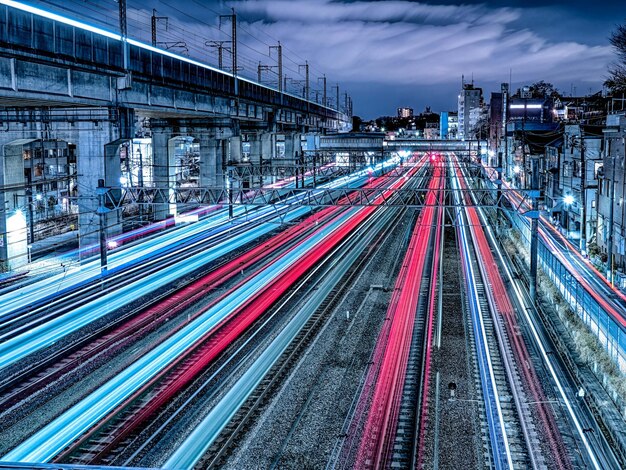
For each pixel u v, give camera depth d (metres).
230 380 22.91
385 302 33.97
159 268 41.56
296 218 66.88
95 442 18.31
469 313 31.75
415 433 19.02
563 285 33.44
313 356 25.47
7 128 40.47
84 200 40.47
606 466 17.33
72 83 34.69
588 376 23.44
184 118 59.34
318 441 18.55
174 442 18.38
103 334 28.05
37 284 37.12
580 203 48.47
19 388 22.25
